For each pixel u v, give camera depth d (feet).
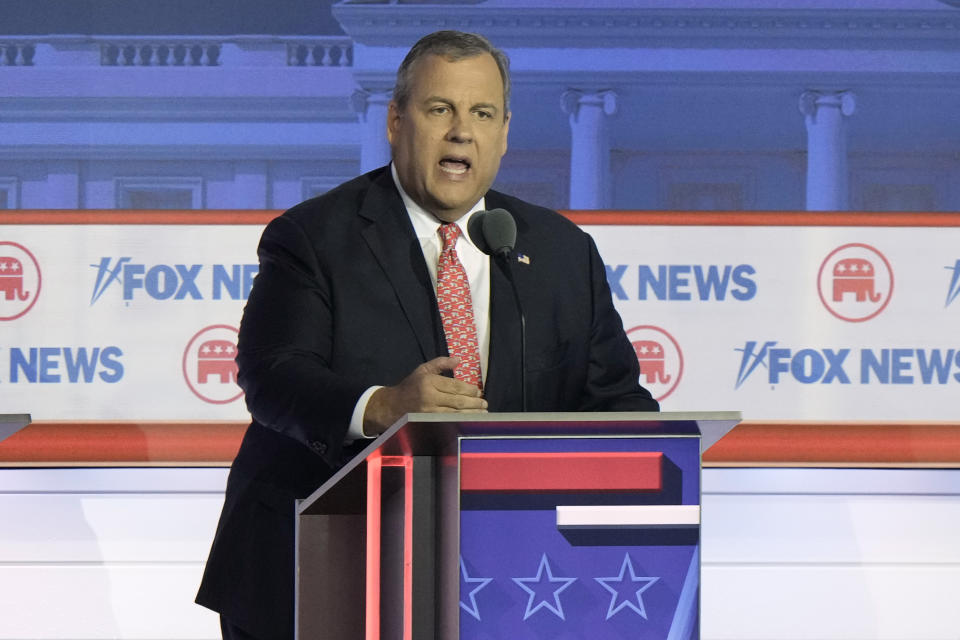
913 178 41.83
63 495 40.81
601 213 41.45
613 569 18.40
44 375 41.01
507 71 29.63
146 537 40.86
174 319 41.19
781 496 41.47
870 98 41.86
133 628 40.55
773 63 41.78
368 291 27.78
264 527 27.66
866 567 41.22
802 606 41.11
